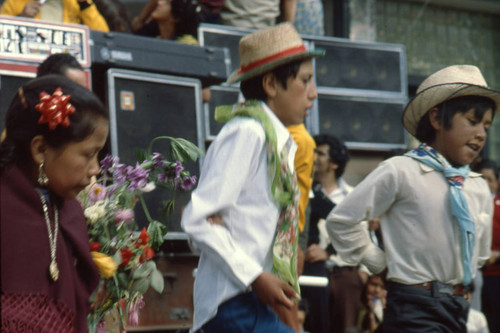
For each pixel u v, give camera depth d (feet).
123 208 13.94
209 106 34.04
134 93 26.14
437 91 18.95
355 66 38.11
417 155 19.02
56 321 10.92
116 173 14.11
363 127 37.99
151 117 26.43
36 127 10.79
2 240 10.44
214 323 14.53
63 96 10.80
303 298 29.09
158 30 30.42
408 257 18.74
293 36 15.76
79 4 27.61
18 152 10.92
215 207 14.06
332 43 37.65
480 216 19.49
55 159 10.89
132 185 14.06
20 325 10.43
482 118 19.03
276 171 14.48
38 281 10.69
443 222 18.66
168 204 14.75
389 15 47.19
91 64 25.29
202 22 34.06
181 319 25.27
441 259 18.62
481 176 19.65
